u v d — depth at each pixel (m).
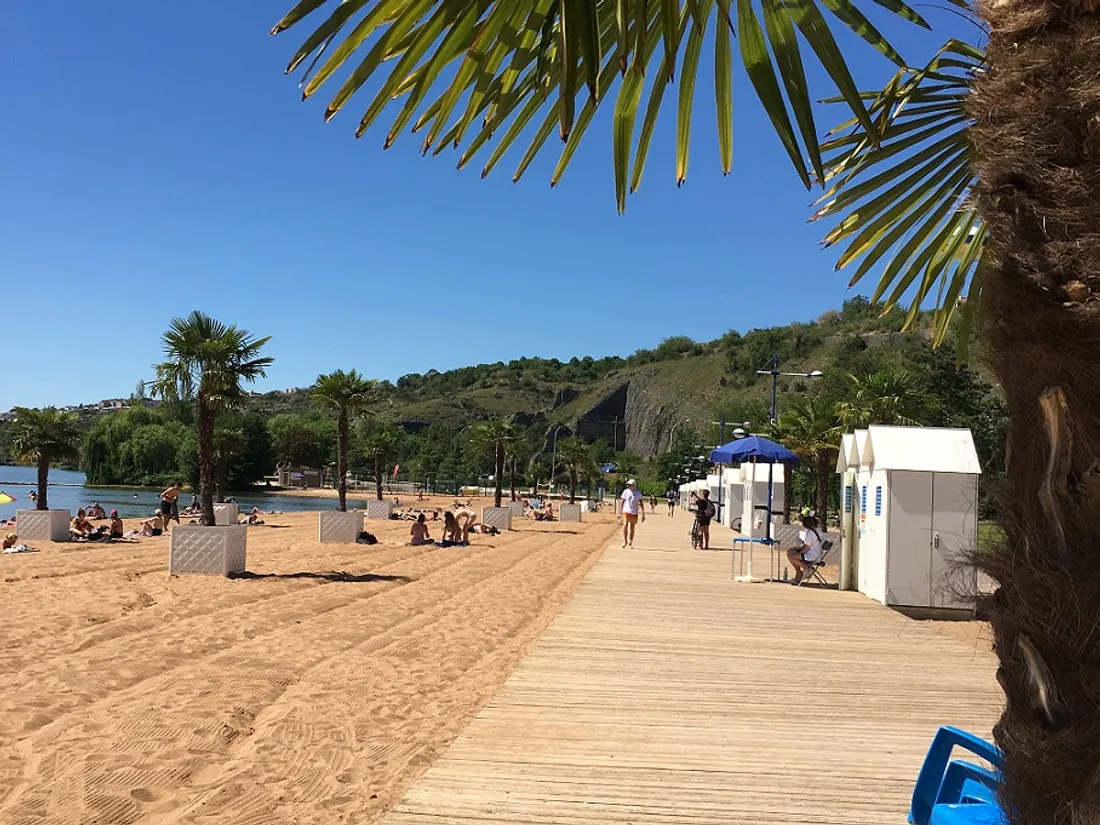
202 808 4.22
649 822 3.72
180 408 22.55
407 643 8.70
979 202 1.82
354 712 6.10
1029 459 1.67
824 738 5.04
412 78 2.09
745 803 3.97
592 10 1.77
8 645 7.89
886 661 7.39
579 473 71.69
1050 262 1.62
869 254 3.18
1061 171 1.62
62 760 4.84
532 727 5.13
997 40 1.80
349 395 31.05
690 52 2.32
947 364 33.03
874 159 2.98
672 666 6.94
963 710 5.77
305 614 10.29
